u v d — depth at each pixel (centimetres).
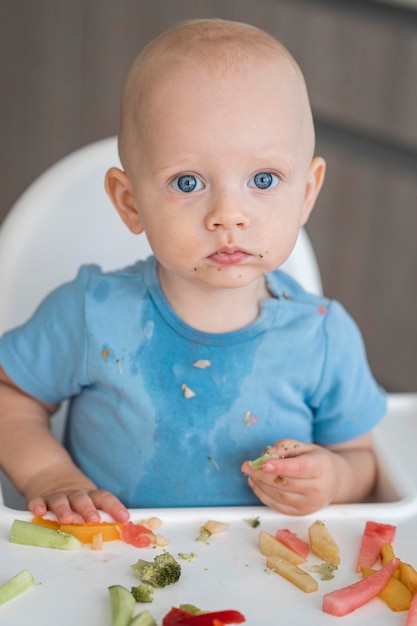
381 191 256
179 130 97
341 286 273
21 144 319
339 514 104
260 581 89
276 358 114
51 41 307
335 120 262
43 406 125
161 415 114
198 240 98
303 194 105
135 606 84
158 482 116
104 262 142
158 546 96
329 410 119
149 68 101
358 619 84
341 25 253
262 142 97
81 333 117
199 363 113
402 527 102
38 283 140
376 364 272
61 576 89
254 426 114
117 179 112
